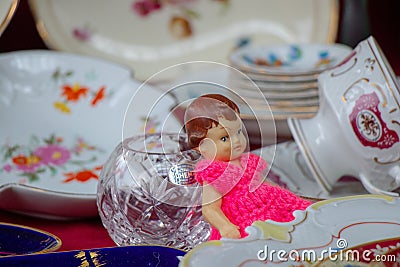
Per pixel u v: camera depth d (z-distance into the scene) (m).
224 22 1.13
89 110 0.88
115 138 0.83
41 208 0.66
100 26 1.08
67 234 0.65
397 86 0.66
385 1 1.16
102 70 0.91
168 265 0.52
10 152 0.78
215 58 1.12
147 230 0.58
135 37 1.10
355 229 0.52
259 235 0.51
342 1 1.16
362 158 0.69
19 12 1.12
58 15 1.05
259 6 1.13
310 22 1.11
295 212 0.54
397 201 0.56
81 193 0.66
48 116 0.87
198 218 0.57
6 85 0.88
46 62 0.91
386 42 1.14
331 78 0.71
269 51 0.95
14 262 0.52
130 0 1.10
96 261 0.52
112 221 0.59
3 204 0.66
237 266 0.47
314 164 0.71
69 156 0.78
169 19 1.11
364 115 0.67
